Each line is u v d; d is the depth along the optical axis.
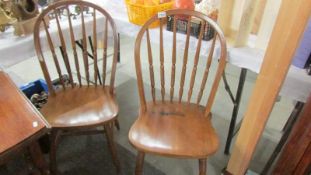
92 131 1.34
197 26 1.24
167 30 1.39
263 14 1.08
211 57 1.13
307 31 0.93
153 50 2.91
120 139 1.67
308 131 0.89
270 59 0.92
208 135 1.05
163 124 1.10
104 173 1.43
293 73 1.00
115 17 1.60
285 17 0.81
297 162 0.98
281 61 0.88
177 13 1.11
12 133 0.65
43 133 0.68
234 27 1.20
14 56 1.27
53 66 2.58
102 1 1.81
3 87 0.84
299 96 1.02
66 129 1.12
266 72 0.95
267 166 1.31
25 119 0.70
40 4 1.62
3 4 1.26
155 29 1.42
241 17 1.07
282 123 1.81
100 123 1.13
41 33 1.36
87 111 1.19
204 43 1.23
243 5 1.07
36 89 1.71
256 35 1.21
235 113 1.40
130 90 2.21
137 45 1.13
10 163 1.43
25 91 1.65
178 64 2.65
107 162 1.50
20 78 2.43
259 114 1.06
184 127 1.09
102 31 1.67
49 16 1.46
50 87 1.31
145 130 1.06
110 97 1.31
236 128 1.69
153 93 1.26
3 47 1.21
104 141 1.66
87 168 1.46
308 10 0.75
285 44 0.85
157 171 1.44
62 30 1.40
